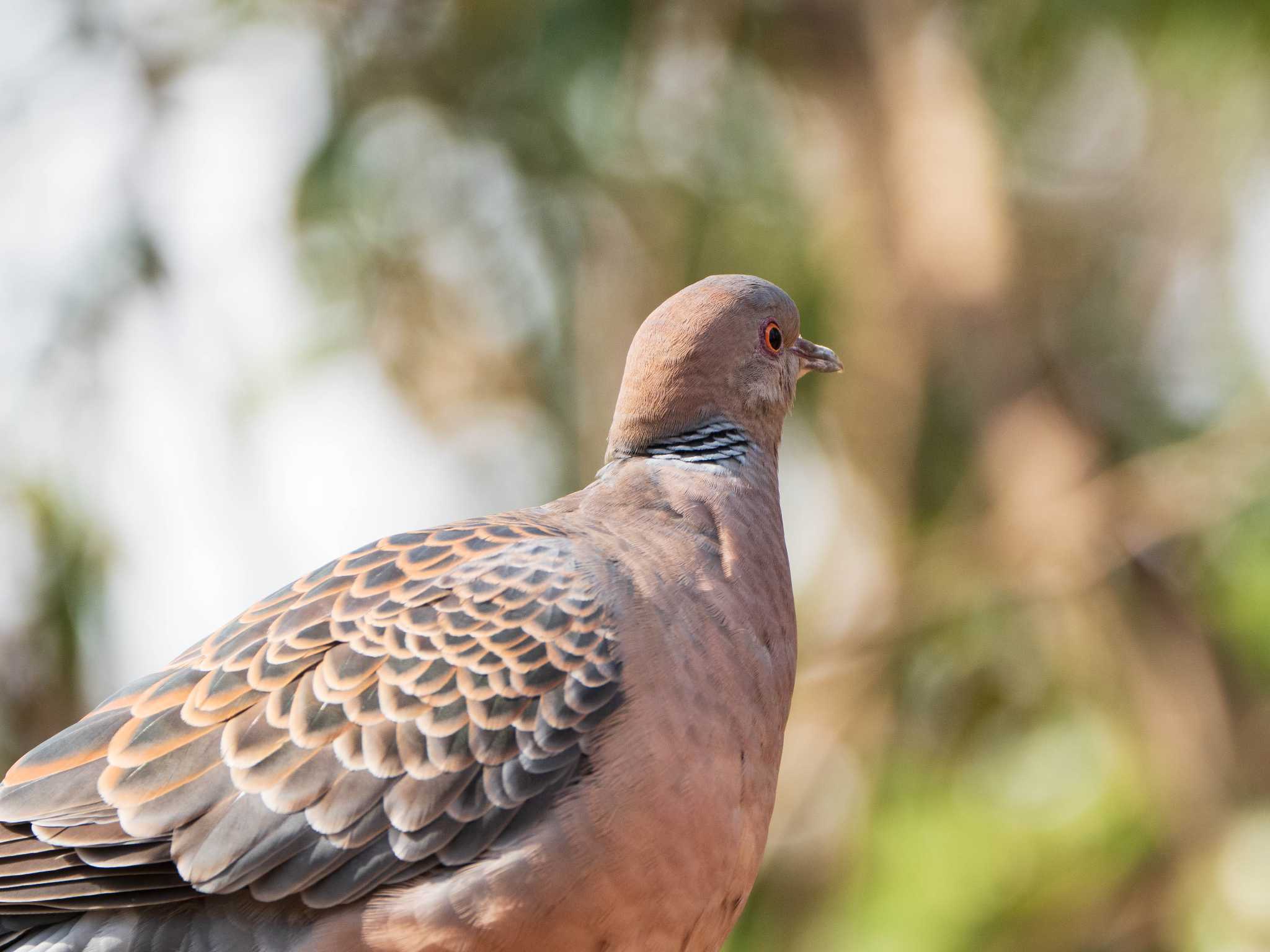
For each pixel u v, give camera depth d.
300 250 14.46
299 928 5.28
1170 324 16.56
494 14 14.48
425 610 5.52
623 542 5.86
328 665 5.39
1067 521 13.70
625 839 5.29
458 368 14.69
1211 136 15.56
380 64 14.76
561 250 14.62
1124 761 13.36
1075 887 12.74
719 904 5.54
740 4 14.60
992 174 14.85
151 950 5.27
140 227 13.31
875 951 12.59
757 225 14.95
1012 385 14.33
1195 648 13.56
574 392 14.56
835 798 14.31
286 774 5.25
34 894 5.19
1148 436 15.23
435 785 5.29
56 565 12.84
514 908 5.21
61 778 5.31
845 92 14.88
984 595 13.83
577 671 5.42
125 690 5.62
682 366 6.50
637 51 14.08
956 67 15.13
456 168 14.69
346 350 14.31
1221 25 13.69
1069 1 14.84
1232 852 12.51
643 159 14.69
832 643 14.71
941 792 13.63
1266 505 13.27
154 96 13.72
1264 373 15.55
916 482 14.95
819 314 14.91
